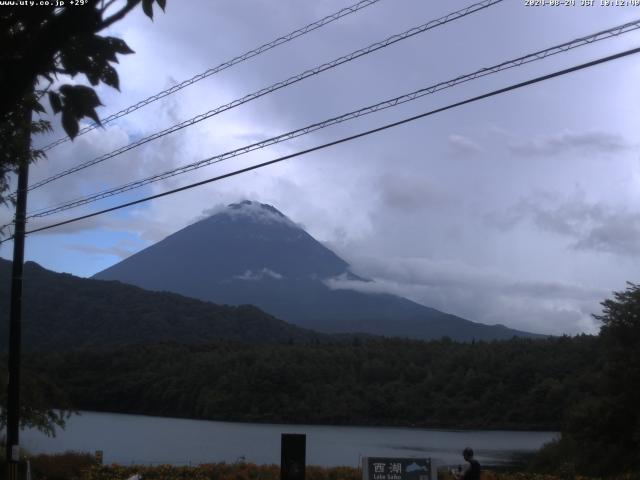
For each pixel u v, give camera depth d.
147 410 111.12
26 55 4.12
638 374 39.16
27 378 28.00
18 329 19.33
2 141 8.70
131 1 4.32
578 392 95.06
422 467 16.61
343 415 108.06
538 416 101.38
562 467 30.53
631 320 41.09
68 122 4.47
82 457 26.00
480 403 105.94
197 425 93.88
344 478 23.52
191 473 23.34
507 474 26.73
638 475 34.44
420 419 109.12
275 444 67.62
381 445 71.00
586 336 110.31
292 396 110.00
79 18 4.12
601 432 39.88
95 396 111.06
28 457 25.25
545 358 108.56
